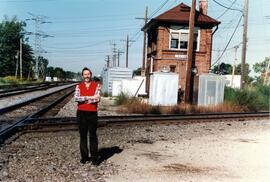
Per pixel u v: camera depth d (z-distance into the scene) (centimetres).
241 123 1895
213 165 957
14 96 3453
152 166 920
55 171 814
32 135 1273
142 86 3759
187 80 2756
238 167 946
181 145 1223
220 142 1318
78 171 827
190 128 1625
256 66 10438
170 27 3459
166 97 2695
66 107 2441
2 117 1775
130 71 4400
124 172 849
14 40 12406
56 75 19875
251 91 2889
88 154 955
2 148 1023
